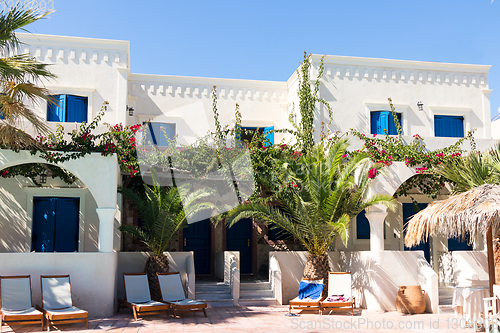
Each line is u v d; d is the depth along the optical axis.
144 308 9.41
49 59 14.34
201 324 8.98
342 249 13.81
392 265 11.48
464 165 11.22
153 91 15.80
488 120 16.66
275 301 11.83
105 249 10.06
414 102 16.25
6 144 9.73
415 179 13.30
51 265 9.57
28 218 12.92
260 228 15.35
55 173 11.88
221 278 13.79
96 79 14.54
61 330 8.24
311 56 15.62
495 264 9.30
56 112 14.03
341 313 10.71
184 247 15.08
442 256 14.52
